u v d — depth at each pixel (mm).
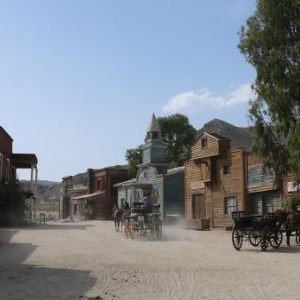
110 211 67375
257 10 22875
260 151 23875
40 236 26094
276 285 11680
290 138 21828
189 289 11188
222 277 12852
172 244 22438
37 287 11273
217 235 28875
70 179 79625
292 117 21906
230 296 10398
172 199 45906
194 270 14047
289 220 21297
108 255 17562
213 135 37000
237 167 34469
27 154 48188
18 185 39750
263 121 23734
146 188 47719
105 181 68125
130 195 55562
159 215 26031
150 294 10609
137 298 10195
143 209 25953
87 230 32531
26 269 13906
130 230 25594
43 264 14992
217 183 36812
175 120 60062
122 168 69188
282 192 29891
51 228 34969
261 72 22203
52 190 138125
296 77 21531
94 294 10586
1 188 38281
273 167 24109
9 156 46062
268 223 19891
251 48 22547
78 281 12156
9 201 38250
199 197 39281
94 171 72625
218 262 15867
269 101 21906
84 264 15094
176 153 59625
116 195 68125
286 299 10109
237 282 12094
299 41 21250
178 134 60000
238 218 20078
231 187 35031
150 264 15258
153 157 49062
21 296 10211
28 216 43469
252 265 15156
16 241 22922
